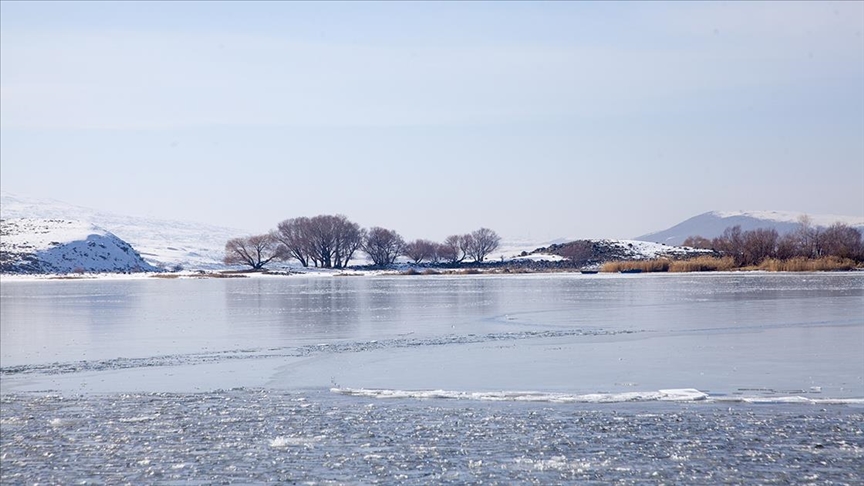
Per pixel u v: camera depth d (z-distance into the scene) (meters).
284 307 50.91
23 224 180.00
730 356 26.94
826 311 41.84
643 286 69.62
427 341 32.00
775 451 15.21
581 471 14.25
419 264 156.88
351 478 14.12
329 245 157.75
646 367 24.95
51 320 43.25
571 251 144.75
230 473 14.50
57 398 21.33
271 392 21.78
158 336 35.09
